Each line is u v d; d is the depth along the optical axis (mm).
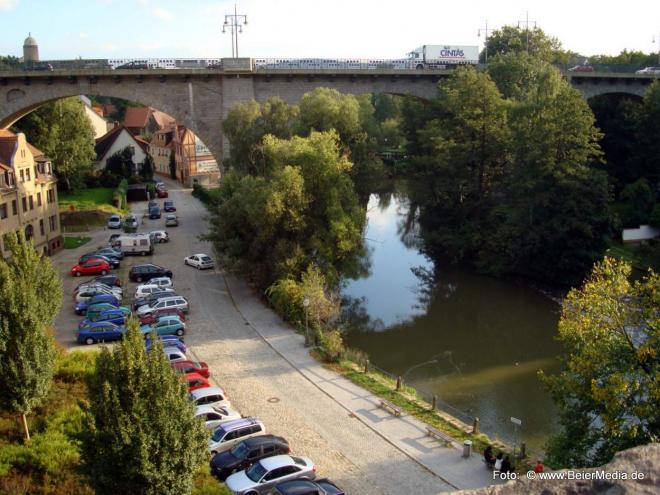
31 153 56969
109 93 71750
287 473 22391
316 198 48312
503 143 65250
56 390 27328
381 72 78750
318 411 30078
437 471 24781
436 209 72438
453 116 72812
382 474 24578
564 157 57094
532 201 57656
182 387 17594
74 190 87188
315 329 40781
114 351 17250
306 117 67375
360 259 56000
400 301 54156
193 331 40969
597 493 7316
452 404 34156
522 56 80875
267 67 75625
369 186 69062
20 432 23891
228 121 69125
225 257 53281
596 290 25250
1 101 69375
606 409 22750
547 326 48312
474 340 45219
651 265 56156
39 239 58094
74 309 44938
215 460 23953
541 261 58562
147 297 45031
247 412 29812
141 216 81000
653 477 7367
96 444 16562
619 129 82875
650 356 23156
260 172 64562
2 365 22609
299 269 45344
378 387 33188
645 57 124750
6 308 22578
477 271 62719
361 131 70688
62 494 19891
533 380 37875
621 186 78125
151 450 16531
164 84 72750
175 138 115688
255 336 40188
